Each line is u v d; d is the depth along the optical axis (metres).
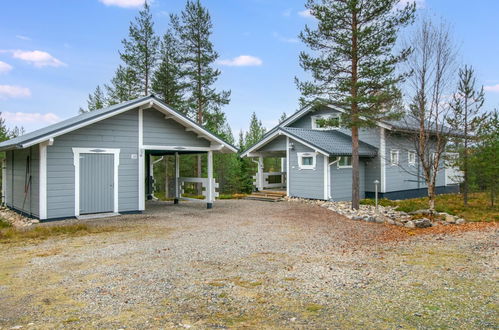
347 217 11.56
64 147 10.66
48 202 10.38
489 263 5.60
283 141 17.53
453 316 3.48
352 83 12.54
